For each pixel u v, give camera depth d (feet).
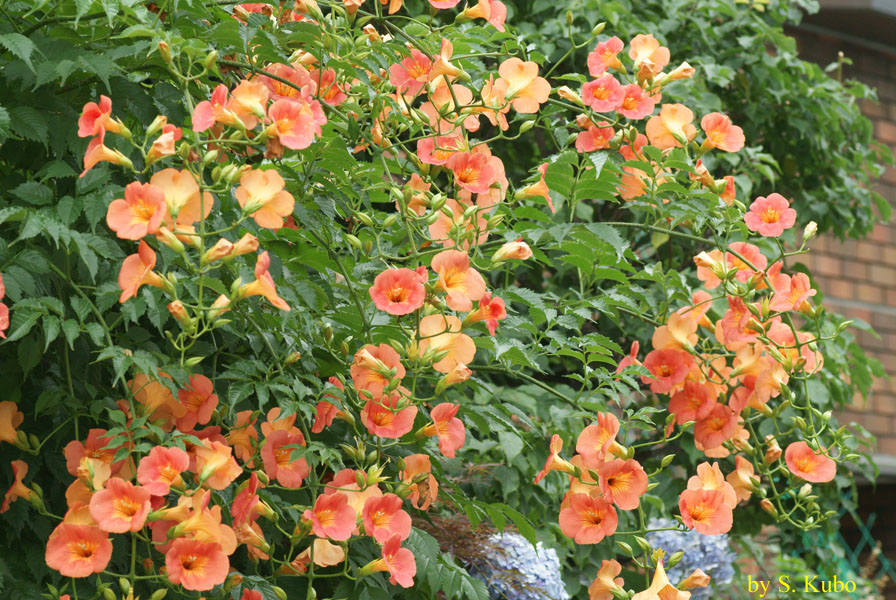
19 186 8.80
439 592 10.79
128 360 8.52
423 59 10.38
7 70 8.90
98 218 8.69
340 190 10.16
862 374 16.52
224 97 8.84
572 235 10.41
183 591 9.11
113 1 8.77
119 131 8.64
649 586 9.85
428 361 9.38
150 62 9.34
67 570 8.51
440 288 9.34
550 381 15.51
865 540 24.82
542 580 11.82
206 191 8.70
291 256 9.82
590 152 10.84
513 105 10.50
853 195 18.17
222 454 8.77
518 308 14.20
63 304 8.74
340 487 9.34
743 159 16.74
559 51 14.99
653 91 10.68
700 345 11.13
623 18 15.20
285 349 9.73
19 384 9.19
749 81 17.28
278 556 9.82
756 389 10.61
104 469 8.73
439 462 10.77
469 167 10.21
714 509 9.93
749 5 18.06
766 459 10.80
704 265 10.48
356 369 9.38
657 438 14.87
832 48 25.71
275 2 9.62
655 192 10.63
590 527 9.86
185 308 8.75
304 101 9.07
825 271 24.66
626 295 11.10
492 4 10.68
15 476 8.95
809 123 17.49
